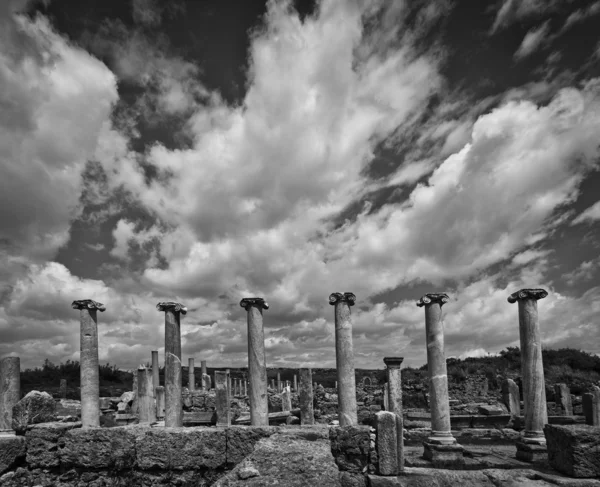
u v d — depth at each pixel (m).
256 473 6.41
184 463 10.27
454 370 36.97
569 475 9.09
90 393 12.17
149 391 19.75
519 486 8.82
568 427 9.47
